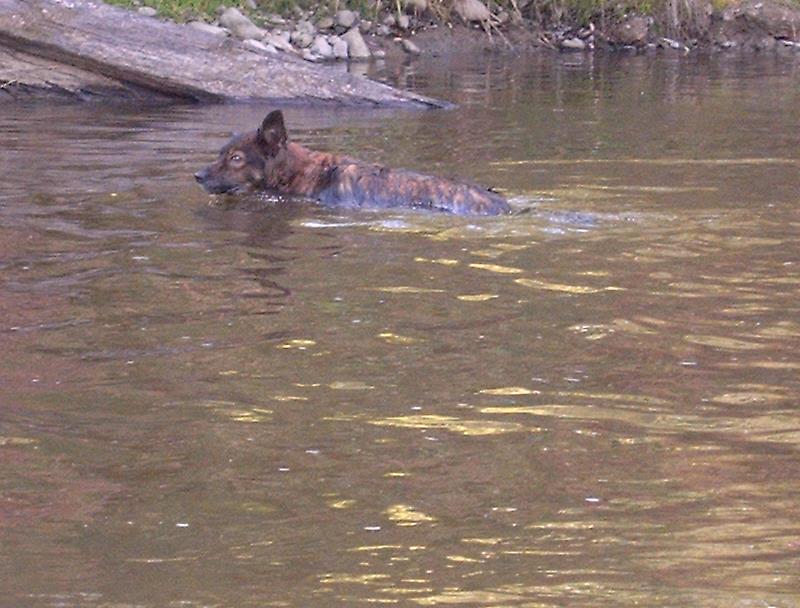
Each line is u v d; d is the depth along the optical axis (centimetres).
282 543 624
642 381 836
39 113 2011
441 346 902
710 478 693
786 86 2472
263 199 1391
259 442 740
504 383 832
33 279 1059
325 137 1831
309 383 830
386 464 712
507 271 1095
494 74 2628
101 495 675
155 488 683
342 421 770
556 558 609
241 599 574
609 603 569
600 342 914
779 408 790
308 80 2214
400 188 1374
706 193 1430
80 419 772
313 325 945
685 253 1159
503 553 614
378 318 964
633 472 700
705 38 3272
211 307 988
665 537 628
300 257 1138
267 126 1424
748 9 3288
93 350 888
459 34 3058
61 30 2161
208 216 1302
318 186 1412
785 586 582
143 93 2208
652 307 995
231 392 814
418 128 1927
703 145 1767
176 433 753
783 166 1602
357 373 848
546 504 664
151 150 1678
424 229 1251
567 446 735
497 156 1680
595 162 1633
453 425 765
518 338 920
